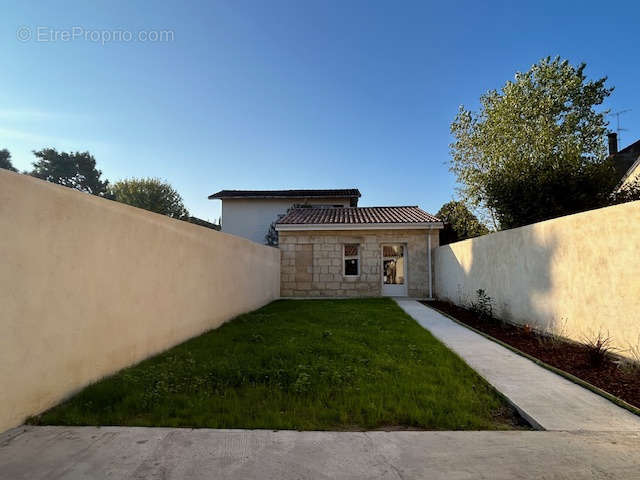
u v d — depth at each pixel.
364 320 8.34
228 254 8.29
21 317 2.98
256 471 2.38
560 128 15.20
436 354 5.36
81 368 3.70
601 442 2.81
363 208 17.89
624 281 4.77
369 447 2.73
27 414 3.04
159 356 5.10
